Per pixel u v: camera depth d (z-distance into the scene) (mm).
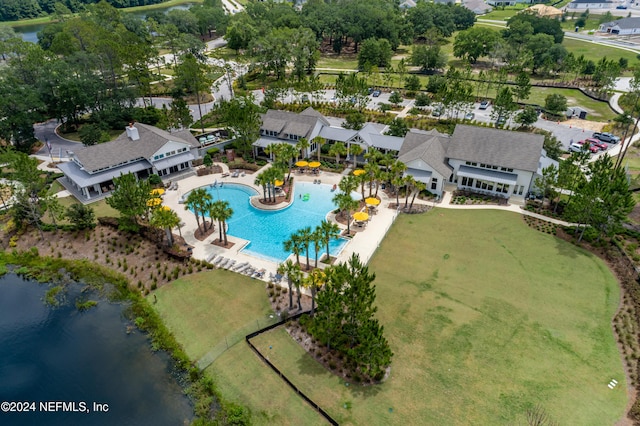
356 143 91000
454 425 37750
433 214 72312
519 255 61188
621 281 55562
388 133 96500
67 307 54500
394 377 42562
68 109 107375
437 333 47750
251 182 84438
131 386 43438
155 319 51062
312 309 49844
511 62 155375
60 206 68000
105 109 111562
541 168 77375
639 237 62844
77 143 104250
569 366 43375
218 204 61562
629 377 42125
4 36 174625
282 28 181000
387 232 67562
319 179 85250
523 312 50656
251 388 41938
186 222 70875
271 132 94438
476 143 78625
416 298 53281
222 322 50219
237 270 59094
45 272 60938
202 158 94062
